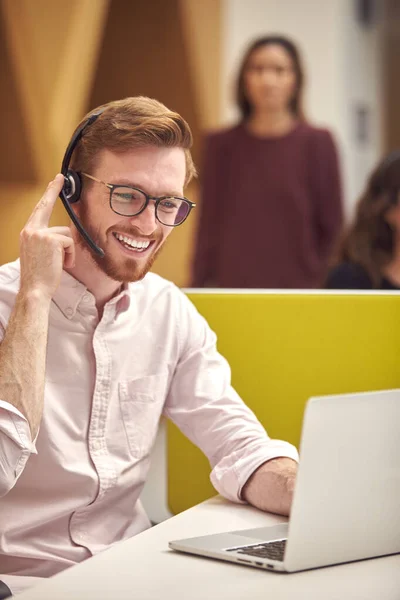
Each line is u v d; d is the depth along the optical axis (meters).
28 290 1.68
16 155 5.48
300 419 2.25
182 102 7.18
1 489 1.58
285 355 2.27
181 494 2.32
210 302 2.31
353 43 8.90
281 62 4.73
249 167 4.76
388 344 2.21
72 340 1.84
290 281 4.72
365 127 9.21
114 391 1.88
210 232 4.85
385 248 3.35
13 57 5.22
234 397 1.97
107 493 1.84
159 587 1.21
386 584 1.25
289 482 1.65
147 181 1.73
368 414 1.33
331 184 4.77
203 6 7.14
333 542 1.31
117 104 1.79
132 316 1.92
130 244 1.77
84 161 1.79
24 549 1.77
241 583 1.23
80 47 5.72
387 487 1.37
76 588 1.21
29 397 1.60
